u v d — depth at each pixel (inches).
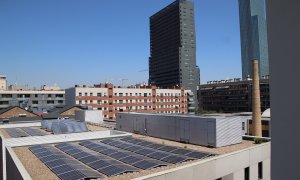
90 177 706.2
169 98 5802.2
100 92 4899.1
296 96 135.2
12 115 3272.6
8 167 1050.1
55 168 812.0
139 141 1312.7
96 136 1478.8
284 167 140.6
